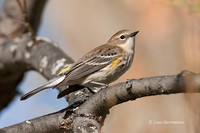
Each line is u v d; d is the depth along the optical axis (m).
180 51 15.09
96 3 16.78
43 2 13.91
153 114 14.58
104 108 7.81
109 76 10.62
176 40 15.30
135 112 14.66
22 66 12.95
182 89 6.55
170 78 6.76
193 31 6.83
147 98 14.77
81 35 16.77
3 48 13.19
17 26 13.88
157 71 15.41
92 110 7.82
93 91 10.02
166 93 6.89
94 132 7.62
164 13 15.75
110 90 7.50
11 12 13.95
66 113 8.09
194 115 5.61
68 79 9.64
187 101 5.81
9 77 13.58
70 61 11.42
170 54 15.34
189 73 6.39
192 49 6.71
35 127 8.07
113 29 16.45
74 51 16.67
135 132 14.45
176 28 15.25
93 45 16.56
